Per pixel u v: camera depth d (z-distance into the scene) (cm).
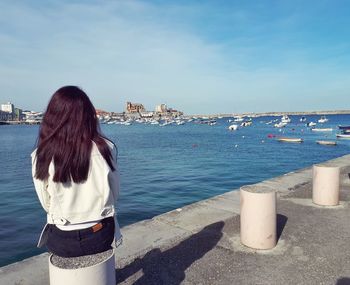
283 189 841
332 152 4034
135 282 379
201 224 570
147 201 1689
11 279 383
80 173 224
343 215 614
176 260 434
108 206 245
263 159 3469
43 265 417
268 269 406
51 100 232
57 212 232
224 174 2570
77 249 240
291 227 552
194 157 3678
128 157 3722
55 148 221
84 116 229
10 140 7450
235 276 391
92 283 245
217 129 10975
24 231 1208
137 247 473
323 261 425
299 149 4406
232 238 507
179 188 2022
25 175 2634
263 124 13562
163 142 5916
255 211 460
